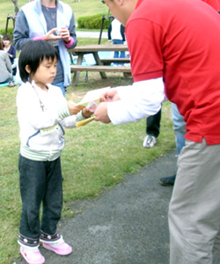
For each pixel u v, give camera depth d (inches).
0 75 302.4
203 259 70.1
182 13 63.7
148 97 65.6
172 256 73.9
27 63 82.7
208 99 63.8
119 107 69.4
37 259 92.0
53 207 93.1
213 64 63.1
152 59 64.2
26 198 88.5
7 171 142.3
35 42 82.7
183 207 71.0
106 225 108.9
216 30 64.8
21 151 87.6
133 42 64.2
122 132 183.9
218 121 64.1
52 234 95.5
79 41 637.3
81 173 138.8
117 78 331.9
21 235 91.8
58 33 127.0
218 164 66.6
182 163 69.5
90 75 352.8
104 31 825.5
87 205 119.0
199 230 69.3
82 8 1453.0
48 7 128.4
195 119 66.2
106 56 442.0
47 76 83.7
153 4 64.3
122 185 132.0
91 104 85.4
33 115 81.4
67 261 94.3
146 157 152.9
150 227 108.0
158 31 63.1
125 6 70.5
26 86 83.6
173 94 69.6
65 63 131.6
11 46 400.2
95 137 177.8
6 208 116.3
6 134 187.9
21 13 126.9
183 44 63.1
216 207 68.5
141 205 119.5
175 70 65.9
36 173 86.7
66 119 89.8
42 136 84.6
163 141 171.5
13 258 94.8
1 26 1080.8
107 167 143.7
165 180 131.0
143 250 98.1
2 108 239.3
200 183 67.9
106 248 99.0
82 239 102.7
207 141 65.1
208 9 69.1
